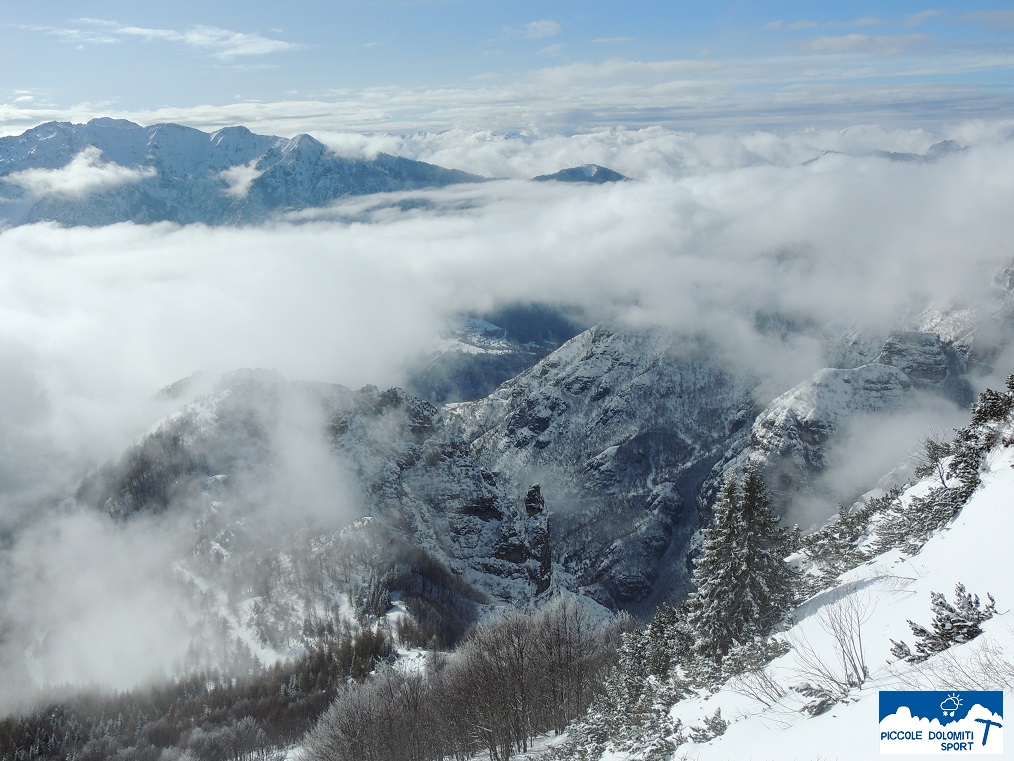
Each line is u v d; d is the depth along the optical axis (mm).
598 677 89250
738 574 45281
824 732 22031
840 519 56688
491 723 79625
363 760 81062
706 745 28797
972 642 22250
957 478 38344
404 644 166250
